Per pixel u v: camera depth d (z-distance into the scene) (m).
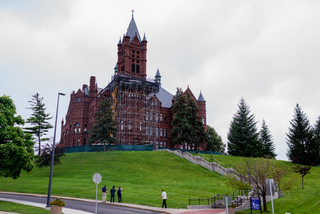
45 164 49.12
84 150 66.69
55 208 17.00
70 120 93.50
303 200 31.31
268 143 86.56
